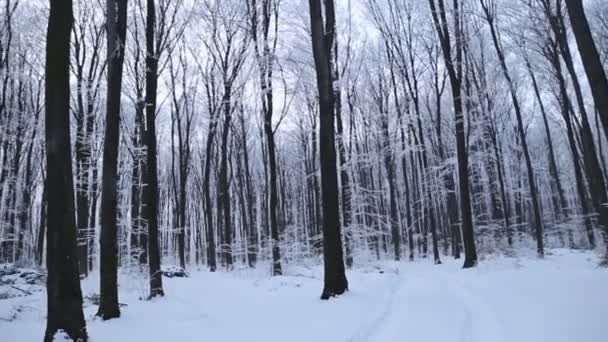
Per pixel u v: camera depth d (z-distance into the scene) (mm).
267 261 21984
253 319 8250
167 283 15820
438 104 27531
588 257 18141
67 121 6301
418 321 7742
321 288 12664
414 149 26953
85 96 21078
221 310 9602
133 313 9133
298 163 47469
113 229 8945
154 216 12281
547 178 44281
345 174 20594
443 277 15891
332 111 11195
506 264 16719
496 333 6570
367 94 30891
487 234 22969
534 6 22312
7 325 8344
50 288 6043
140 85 21359
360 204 21156
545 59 26188
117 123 9180
